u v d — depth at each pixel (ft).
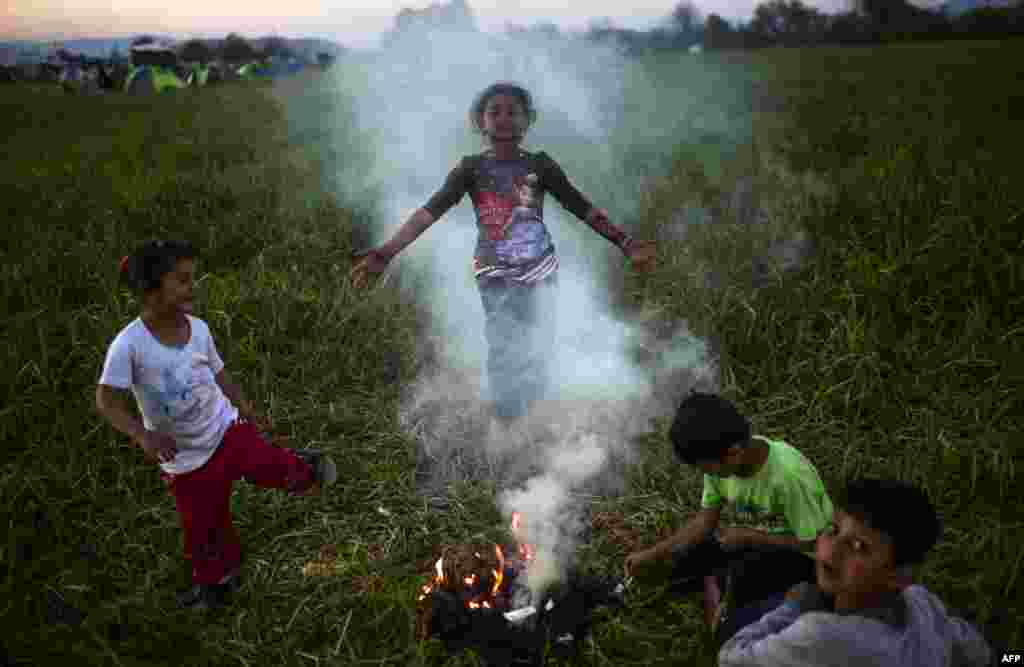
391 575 10.79
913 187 22.09
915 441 13.00
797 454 9.24
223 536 10.46
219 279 19.67
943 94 50.52
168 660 9.68
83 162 34.83
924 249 18.62
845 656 6.79
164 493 12.68
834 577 6.84
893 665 6.72
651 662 9.36
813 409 14.12
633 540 11.39
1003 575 9.87
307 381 15.80
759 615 8.51
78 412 13.98
